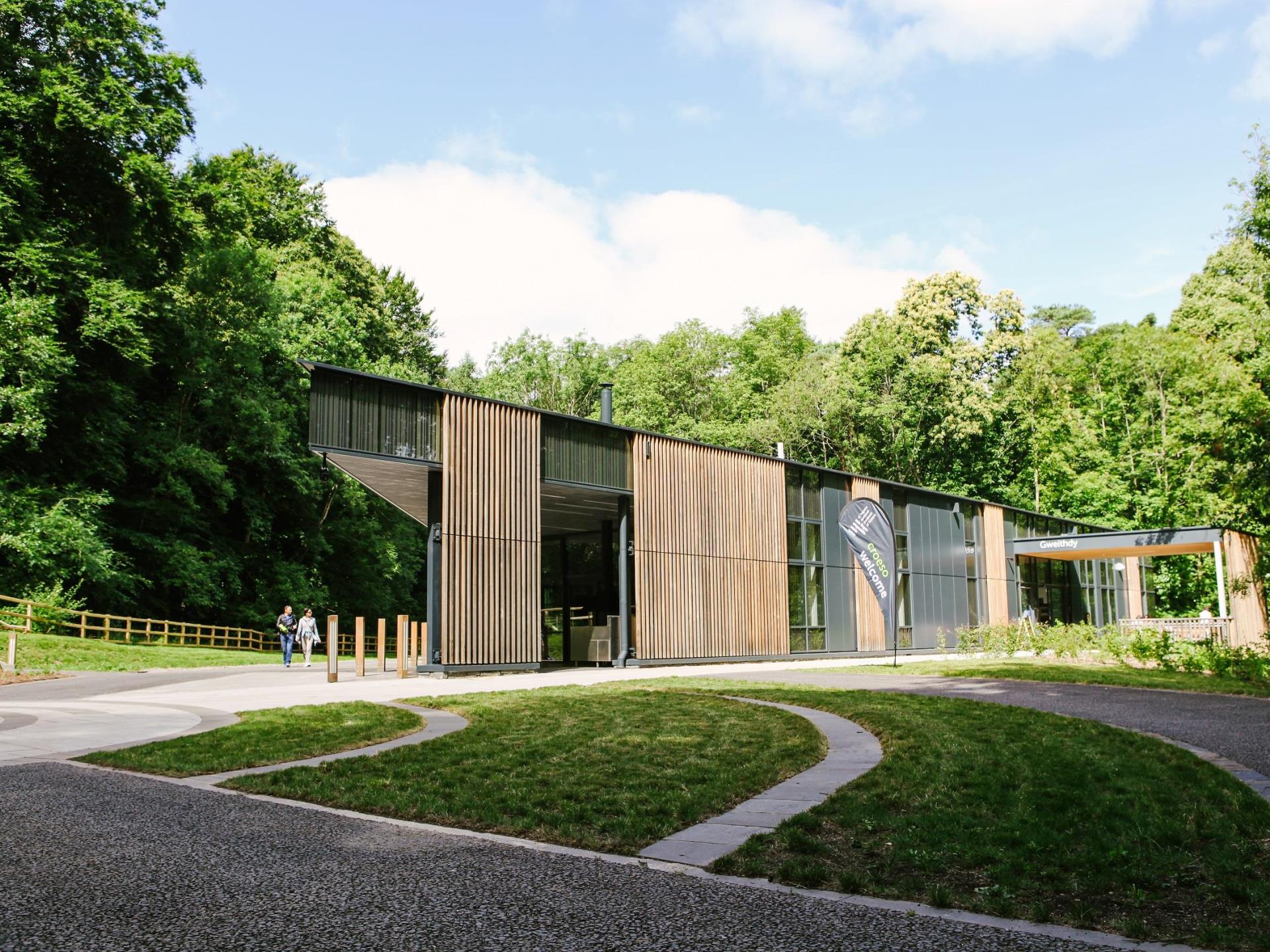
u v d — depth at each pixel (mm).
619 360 63875
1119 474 51406
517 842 5820
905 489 32781
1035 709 12586
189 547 31016
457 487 18938
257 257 34094
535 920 4266
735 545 25625
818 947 3943
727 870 5152
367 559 43406
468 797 7031
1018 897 4699
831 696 14047
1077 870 5117
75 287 25250
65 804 6750
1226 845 5570
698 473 24812
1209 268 43969
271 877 4934
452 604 18656
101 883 4789
